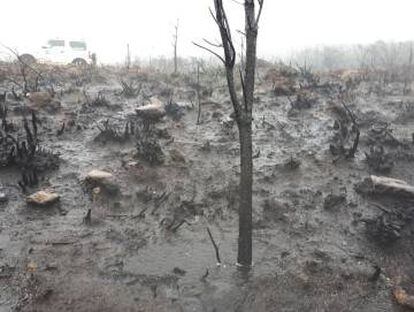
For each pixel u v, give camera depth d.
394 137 8.20
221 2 4.21
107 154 7.05
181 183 6.41
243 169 4.68
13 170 6.28
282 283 4.73
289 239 5.47
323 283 4.77
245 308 4.41
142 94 10.02
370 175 6.82
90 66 12.61
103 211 5.68
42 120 8.02
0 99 8.61
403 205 6.07
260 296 4.55
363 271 4.99
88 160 6.83
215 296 4.52
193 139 7.79
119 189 6.10
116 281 4.62
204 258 5.07
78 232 5.27
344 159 7.21
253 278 4.79
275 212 5.91
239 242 4.87
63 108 8.74
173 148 7.35
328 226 5.73
